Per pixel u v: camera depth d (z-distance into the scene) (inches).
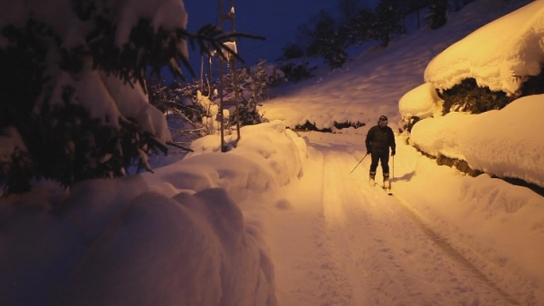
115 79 105.6
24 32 89.8
